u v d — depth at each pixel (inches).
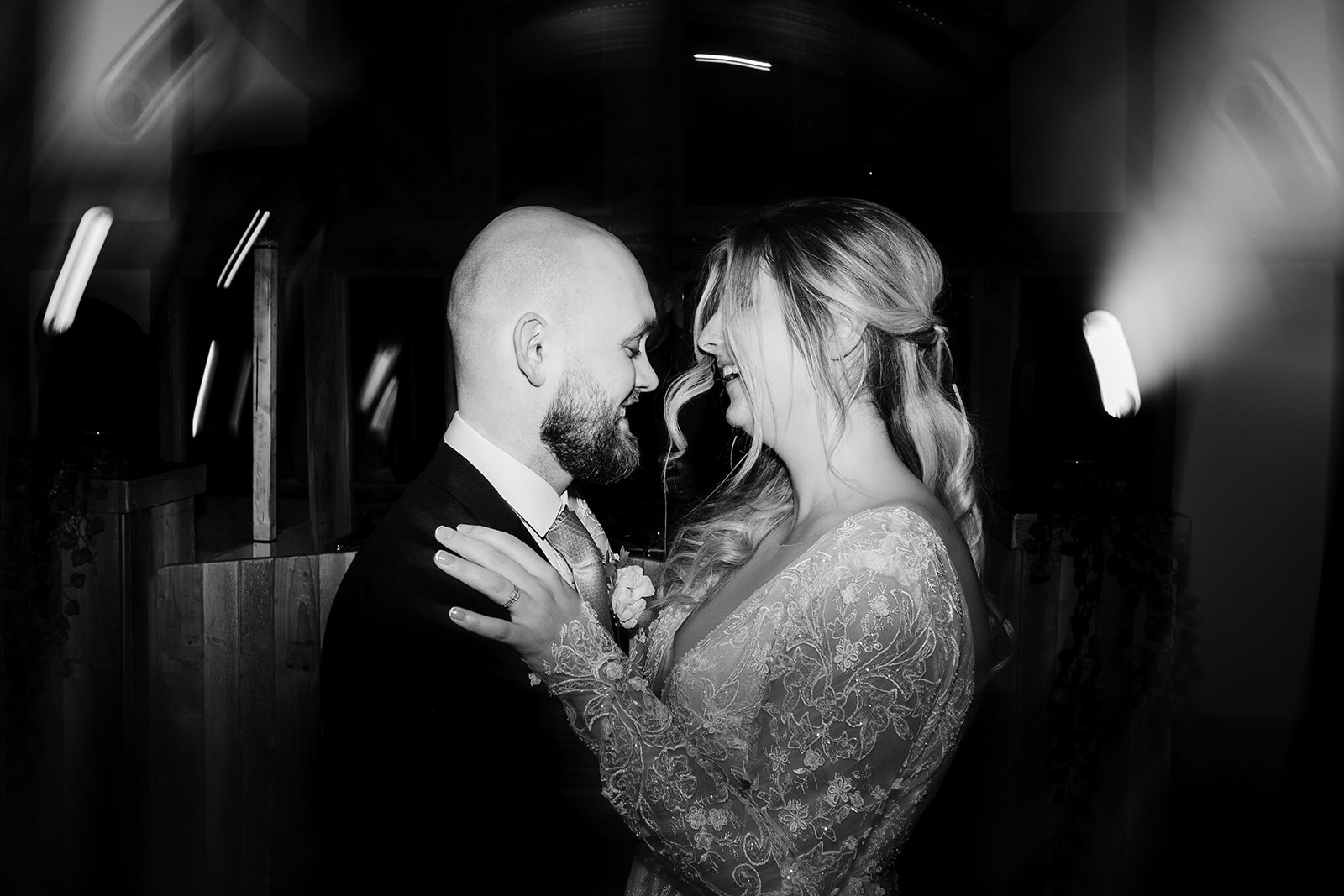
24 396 132.5
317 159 161.3
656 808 44.7
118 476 117.9
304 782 115.5
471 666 55.4
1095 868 118.3
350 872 56.8
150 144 149.6
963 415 56.8
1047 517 119.5
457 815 55.5
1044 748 119.8
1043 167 159.8
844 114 165.0
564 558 61.4
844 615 45.7
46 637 113.0
